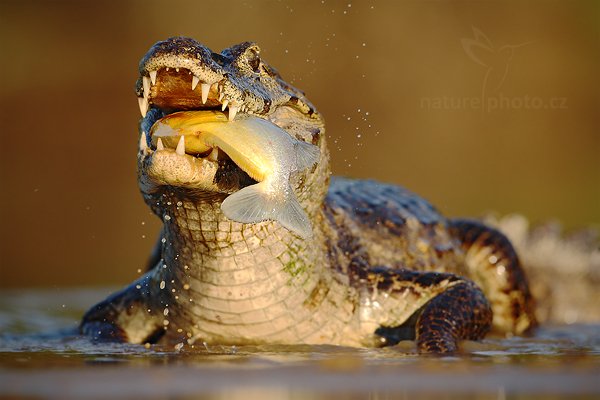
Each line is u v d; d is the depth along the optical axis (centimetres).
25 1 6669
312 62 5528
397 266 2555
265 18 5506
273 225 2072
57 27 6569
